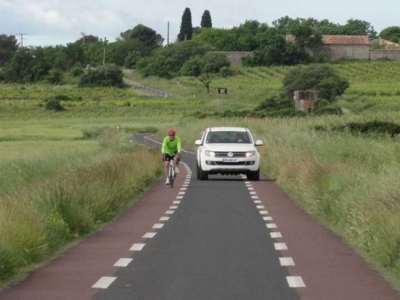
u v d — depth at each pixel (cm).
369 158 5784
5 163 7069
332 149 6475
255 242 3127
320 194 4291
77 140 15688
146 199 5078
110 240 3203
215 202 4862
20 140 15850
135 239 3231
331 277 2331
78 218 3394
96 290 2125
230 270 2456
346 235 3297
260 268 2495
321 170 4881
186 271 2436
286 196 5266
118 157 6656
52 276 2355
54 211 3312
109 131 17400
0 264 2288
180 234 3381
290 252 2853
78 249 2945
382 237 2672
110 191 4359
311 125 11025
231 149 6688
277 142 8719
